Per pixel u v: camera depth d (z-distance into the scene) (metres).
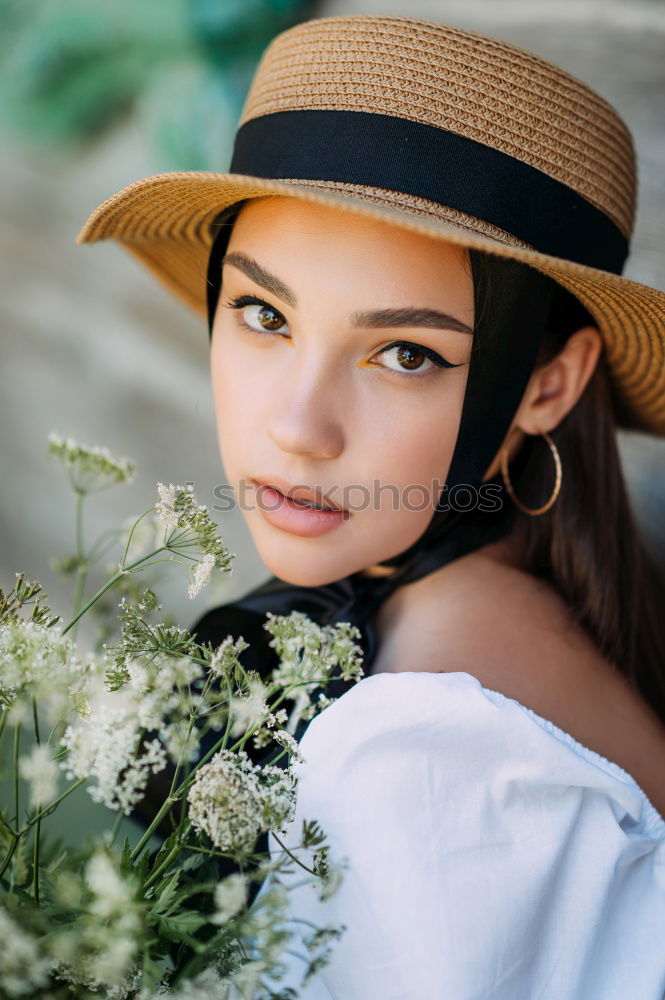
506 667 0.95
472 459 0.96
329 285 0.85
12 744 1.22
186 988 0.62
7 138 2.34
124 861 0.69
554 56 1.67
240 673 0.74
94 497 2.28
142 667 0.71
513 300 0.90
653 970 0.82
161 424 2.19
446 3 1.76
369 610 1.00
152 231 1.16
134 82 2.09
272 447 0.91
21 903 0.67
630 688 1.06
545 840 0.80
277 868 0.67
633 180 1.04
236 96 1.89
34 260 2.38
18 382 2.41
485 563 1.05
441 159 0.86
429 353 0.88
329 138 0.87
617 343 1.08
